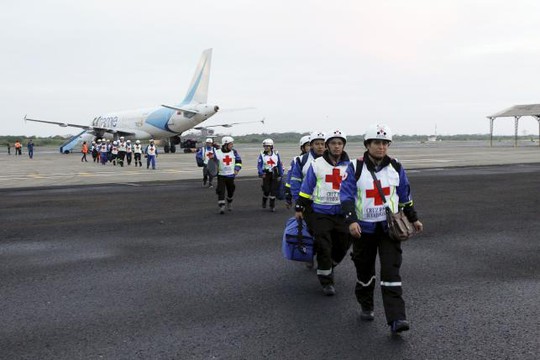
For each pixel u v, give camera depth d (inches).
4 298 205.2
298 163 257.4
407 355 148.1
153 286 221.0
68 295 208.7
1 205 499.5
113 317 182.2
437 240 313.3
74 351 152.9
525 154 1600.6
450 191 585.3
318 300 201.6
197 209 467.5
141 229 364.2
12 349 154.7
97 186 695.1
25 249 298.7
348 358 146.3
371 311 178.1
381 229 171.2
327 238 209.6
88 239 328.2
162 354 150.2
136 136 1985.7
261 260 268.5
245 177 821.9
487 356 146.7
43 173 960.9
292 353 150.3
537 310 185.9
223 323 175.8
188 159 1477.6
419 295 204.7
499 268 246.7
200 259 270.8
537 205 469.4
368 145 172.6
